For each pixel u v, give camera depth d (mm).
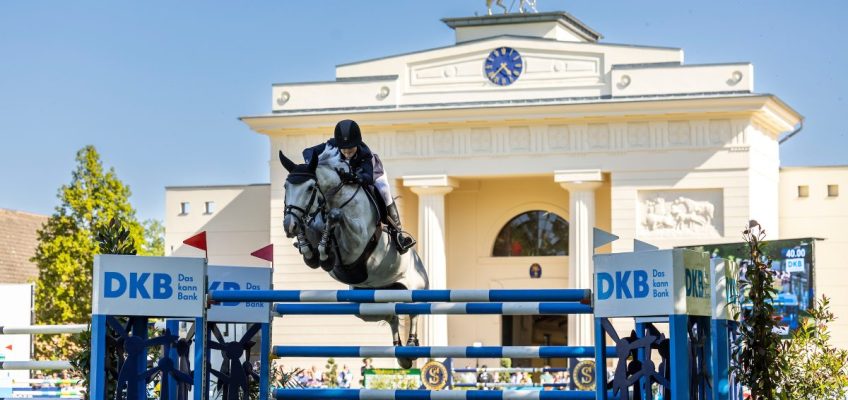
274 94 54844
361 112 53031
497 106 51438
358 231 14078
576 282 51219
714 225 50344
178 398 14188
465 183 56875
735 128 50344
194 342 14359
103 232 14734
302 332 54250
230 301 13555
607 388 12445
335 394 14125
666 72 51219
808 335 17172
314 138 54156
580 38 60469
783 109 51688
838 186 53281
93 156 57094
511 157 52281
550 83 52719
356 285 15250
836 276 52688
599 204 54094
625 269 12219
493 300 13195
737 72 50469
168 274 13148
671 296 11891
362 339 53719
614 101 50500
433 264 52906
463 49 53719
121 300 12906
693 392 12547
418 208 54562
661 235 50688
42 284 55219
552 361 55406
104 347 12859
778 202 53969
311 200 13734
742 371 14797
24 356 23516
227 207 58250
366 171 14266
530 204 56000
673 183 50688
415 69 54375
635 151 51125
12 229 79812
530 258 55906
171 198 58781
